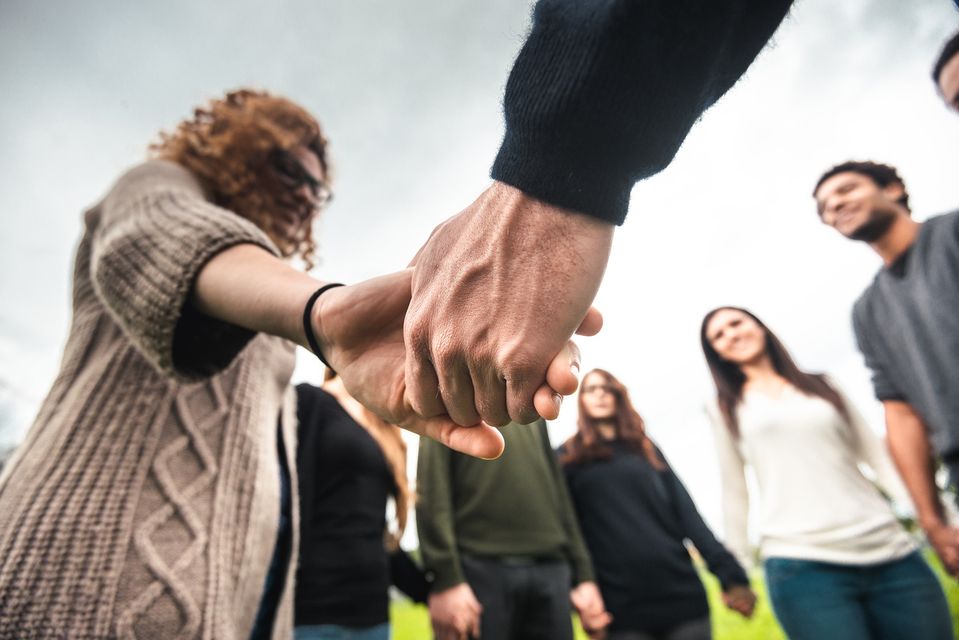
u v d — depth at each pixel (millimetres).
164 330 536
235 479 688
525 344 354
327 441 1734
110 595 525
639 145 351
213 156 876
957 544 1842
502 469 2191
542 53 369
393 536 2105
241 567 659
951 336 1683
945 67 1923
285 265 549
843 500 1964
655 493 2408
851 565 1892
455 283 374
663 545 2256
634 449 2539
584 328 437
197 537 605
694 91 357
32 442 621
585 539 2426
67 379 671
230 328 575
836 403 2176
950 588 2193
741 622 4281
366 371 474
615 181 357
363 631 1543
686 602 2160
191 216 591
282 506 845
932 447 1930
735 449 2469
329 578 1563
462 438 452
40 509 548
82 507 557
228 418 720
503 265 363
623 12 335
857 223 1953
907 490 2000
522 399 372
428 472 2150
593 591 2199
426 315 391
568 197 350
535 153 356
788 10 399
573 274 355
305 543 1588
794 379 2240
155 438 633
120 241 583
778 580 2025
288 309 488
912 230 1877
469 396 406
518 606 2041
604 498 2398
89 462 586
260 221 914
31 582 512
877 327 2008
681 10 335
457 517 2160
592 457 2537
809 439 2061
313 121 1026
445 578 1926
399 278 455
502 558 2057
